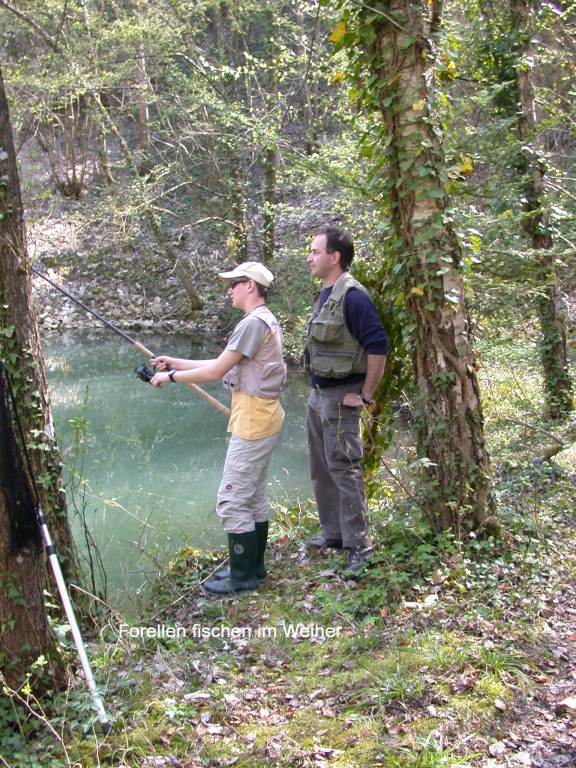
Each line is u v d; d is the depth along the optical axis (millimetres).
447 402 4355
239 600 4449
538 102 9852
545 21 8359
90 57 14555
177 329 18125
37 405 4117
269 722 3146
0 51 15625
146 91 14992
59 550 4250
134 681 3490
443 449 4375
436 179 4258
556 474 6133
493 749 2816
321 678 3455
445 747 2865
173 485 7863
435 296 4289
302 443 9602
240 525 4535
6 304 3969
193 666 3643
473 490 4348
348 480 4488
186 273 18953
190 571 5059
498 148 7938
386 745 2891
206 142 15516
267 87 15578
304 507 6473
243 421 4469
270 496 7258
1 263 3941
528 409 8656
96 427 10328
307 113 14945
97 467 8453
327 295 4539
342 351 4387
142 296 19000
